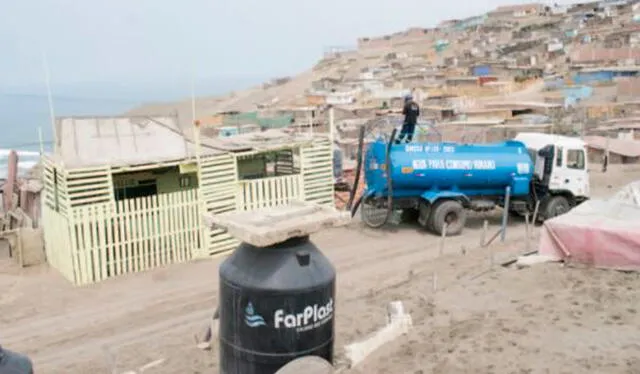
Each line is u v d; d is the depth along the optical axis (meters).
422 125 27.16
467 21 140.00
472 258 15.09
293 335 5.50
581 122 40.19
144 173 17.64
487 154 18.92
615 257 11.66
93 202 15.58
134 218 16.14
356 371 7.77
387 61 112.25
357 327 10.45
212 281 15.48
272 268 5.53
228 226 5.68
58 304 14.11
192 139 20.50
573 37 93.88
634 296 9.99
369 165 18.97
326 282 5.66
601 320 8.97
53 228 16.61
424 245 17.80
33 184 20.91
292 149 19.73
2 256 18.16
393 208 18.91
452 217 18.72
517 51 93.56
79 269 15.42
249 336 5.55
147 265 16.52
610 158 34.28
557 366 7.45
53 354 11.37
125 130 17.02
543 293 10.62
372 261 16.42
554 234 12.48
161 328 12.41
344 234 19.23
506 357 7.80
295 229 5.54
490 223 20.56
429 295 11.59
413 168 18.09
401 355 8.23
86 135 16.47
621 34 84.50
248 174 20.17
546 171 19.64
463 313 10.09
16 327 12.81
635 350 7.80
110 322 12.92
